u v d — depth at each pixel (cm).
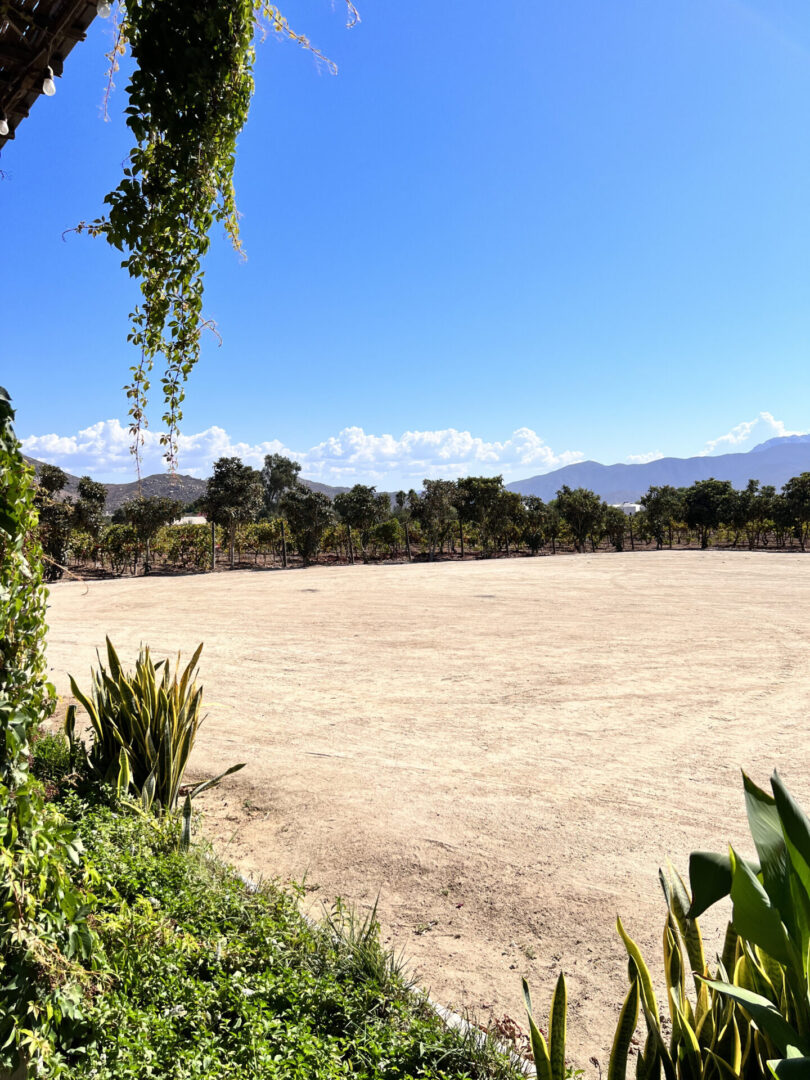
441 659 1125
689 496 5775
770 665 1035
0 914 160
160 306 264
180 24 238
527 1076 222
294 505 4169
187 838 387
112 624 1567
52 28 182
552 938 341
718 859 143
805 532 5100
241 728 728
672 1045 166
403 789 551
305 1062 212
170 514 3556
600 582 2577
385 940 339
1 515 162
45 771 482
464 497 5047
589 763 614
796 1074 113
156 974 250
